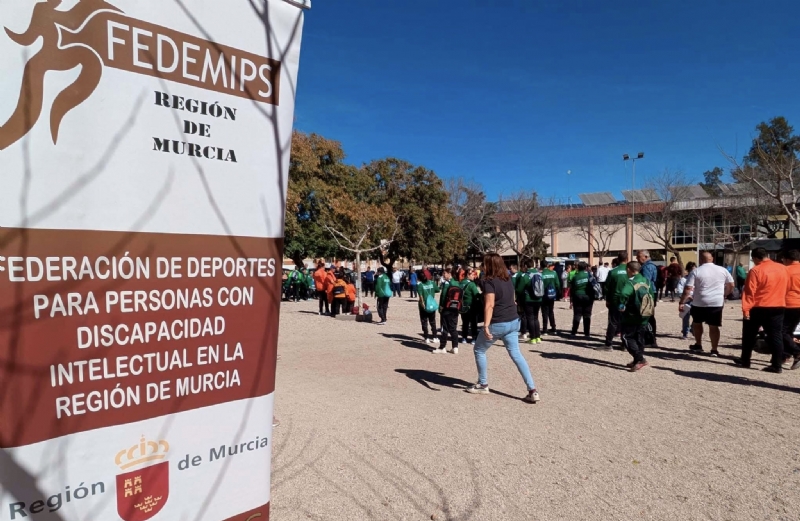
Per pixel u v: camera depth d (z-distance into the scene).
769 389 6.72
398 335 12.33
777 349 7.70
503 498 3.61
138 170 1.56
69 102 1.42
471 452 4.47
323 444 4.64
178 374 1.69
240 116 1.80
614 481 3.90
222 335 1.79
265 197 1.88
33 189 1.37
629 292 7.77
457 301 9.59
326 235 29.86
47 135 1.39
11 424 1.37
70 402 1.46
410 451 4.48
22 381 1.38
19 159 1.35
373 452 4.46
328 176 31.42
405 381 7.23
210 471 1.79
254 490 1.92
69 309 1.45
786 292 7.99
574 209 49.94
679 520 3.32
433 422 5.29
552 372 7.84
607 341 9.73
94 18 1.46
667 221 35.78
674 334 12.12
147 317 1.60
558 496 3.64
